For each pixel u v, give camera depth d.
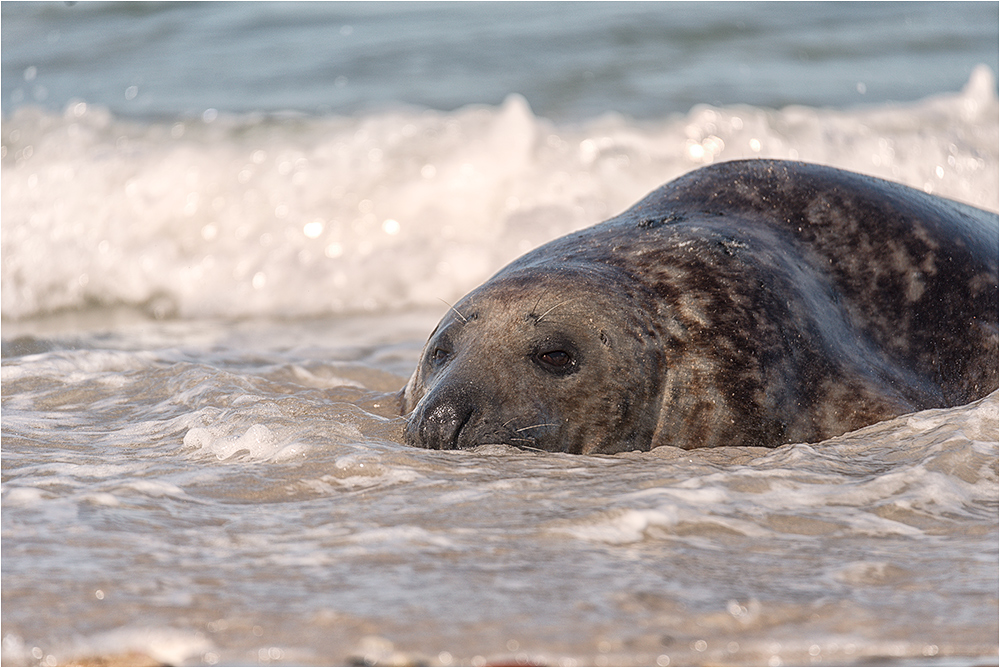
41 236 39.91
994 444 16.09
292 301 37.31
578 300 18.08
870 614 9.96
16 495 13.48
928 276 21.59
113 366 24.92
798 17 63.41
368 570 10.86
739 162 23.16
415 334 32.53
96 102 50.00
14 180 41.75
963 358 21.48
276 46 59.50
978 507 13.76
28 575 10.53
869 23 62.66
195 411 19.22
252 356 27.92
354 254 40.06
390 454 15.63
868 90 52.75
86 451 16.84
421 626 9.50
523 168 42.31
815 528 12.76
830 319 20.03
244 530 12.24
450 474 14.92
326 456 15.60
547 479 14.68
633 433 17.94
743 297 18.94
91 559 11.06
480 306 18.44
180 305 37.53
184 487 14.25
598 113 48.94
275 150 42.59
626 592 10.35
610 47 58.66
